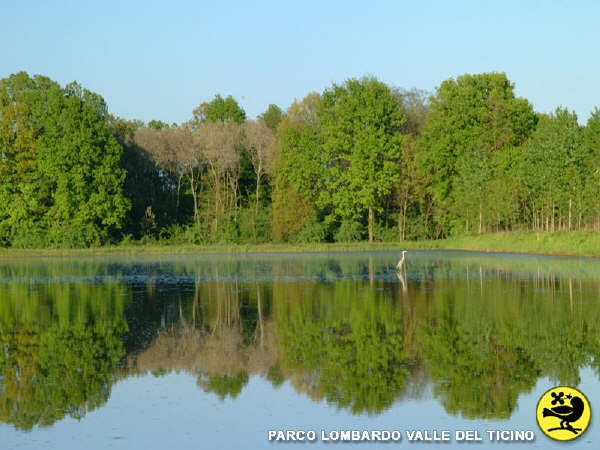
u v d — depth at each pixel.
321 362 24.62
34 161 96.00
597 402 19.70
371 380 22.19
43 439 17.53
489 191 91.50
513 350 25.61
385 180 98.56
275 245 98.50
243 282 51.22
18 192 97.12
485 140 99.12
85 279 55.34
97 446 17.08
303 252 93.69
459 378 22.17
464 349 25.94
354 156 98.19
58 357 26.08
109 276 57.97
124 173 98.75
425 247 96.44
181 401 20.55
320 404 20.06
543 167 80.81
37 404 20.34
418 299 39.12
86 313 36.44
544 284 44.75
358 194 99.00
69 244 94.62
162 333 30.58
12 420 19.00
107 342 28.75
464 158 97.25
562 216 82.50
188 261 77.31
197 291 45.69
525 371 22.81
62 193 94.38
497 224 94.56
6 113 96.06
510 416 18.88
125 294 44.44
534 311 33.81
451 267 60.66
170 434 17.86
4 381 22.78
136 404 20.31
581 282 45.47
